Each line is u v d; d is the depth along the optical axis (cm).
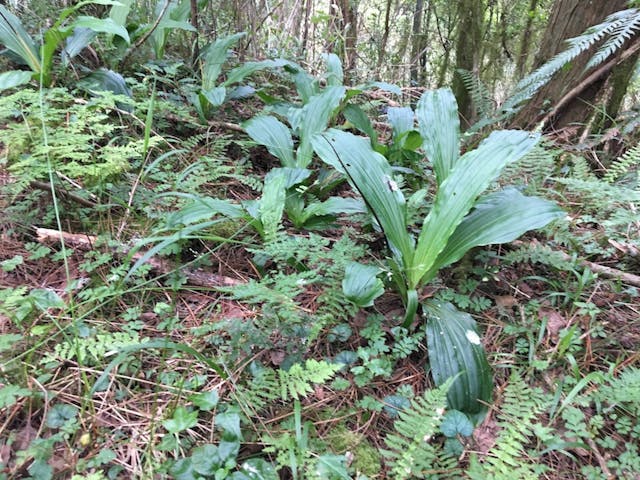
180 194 200
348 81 498
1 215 208
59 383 149
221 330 176
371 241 234
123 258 202
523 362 180
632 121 302
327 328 183
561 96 345
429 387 169
